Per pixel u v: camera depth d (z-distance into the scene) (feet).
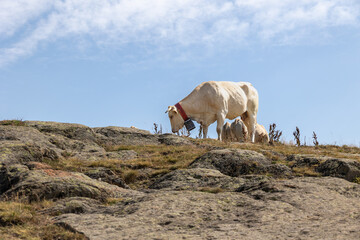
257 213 22.27
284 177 36.60
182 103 64.03
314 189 27.07
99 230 20.34
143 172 40.32
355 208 23.70
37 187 27.86
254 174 37.88
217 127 64.28
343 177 36.14
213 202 24.58
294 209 23.04
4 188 29.96
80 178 31.40
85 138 53.98
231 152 41.19
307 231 19.08
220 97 64.13
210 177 34.76
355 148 61.41
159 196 26.14
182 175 35.55
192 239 18.63
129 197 29.09
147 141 55.77
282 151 47.14
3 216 21.99
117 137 56.08
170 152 48.06
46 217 23.29
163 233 19.71
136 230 20.22
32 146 38.55
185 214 22.57
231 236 18.85
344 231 18.92
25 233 20.47
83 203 25.90
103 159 44.55
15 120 54.95
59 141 49.11
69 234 20.07
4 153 35.40
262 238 18.45
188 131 65.82
